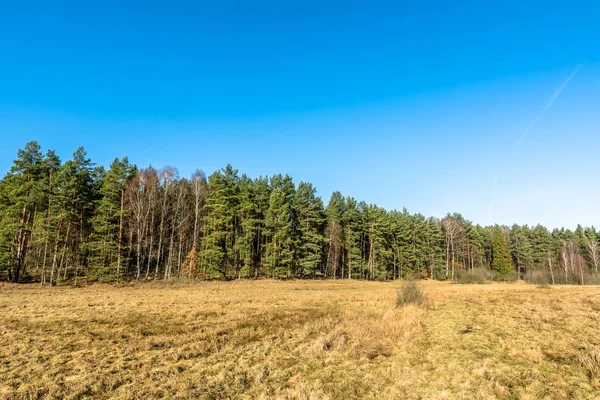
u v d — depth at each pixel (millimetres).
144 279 40094
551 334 12555
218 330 13914
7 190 39156
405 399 7293
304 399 7219
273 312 19047
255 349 11359
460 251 78938
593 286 49000
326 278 57688
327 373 8961
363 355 10500
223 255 45562
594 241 84125
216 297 26031
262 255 53594
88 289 31391
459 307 20953
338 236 59438
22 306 19297
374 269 64438
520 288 42375
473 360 9688
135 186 41969
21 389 7559
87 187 41375
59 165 39625
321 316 17781
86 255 41750
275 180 58812
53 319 15570
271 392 7723
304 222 55844
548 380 7973
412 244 71438
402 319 15633
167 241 47969
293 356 10633
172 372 8938
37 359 9695
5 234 36406
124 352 10617
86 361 9555
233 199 50938
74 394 7328
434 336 12883
